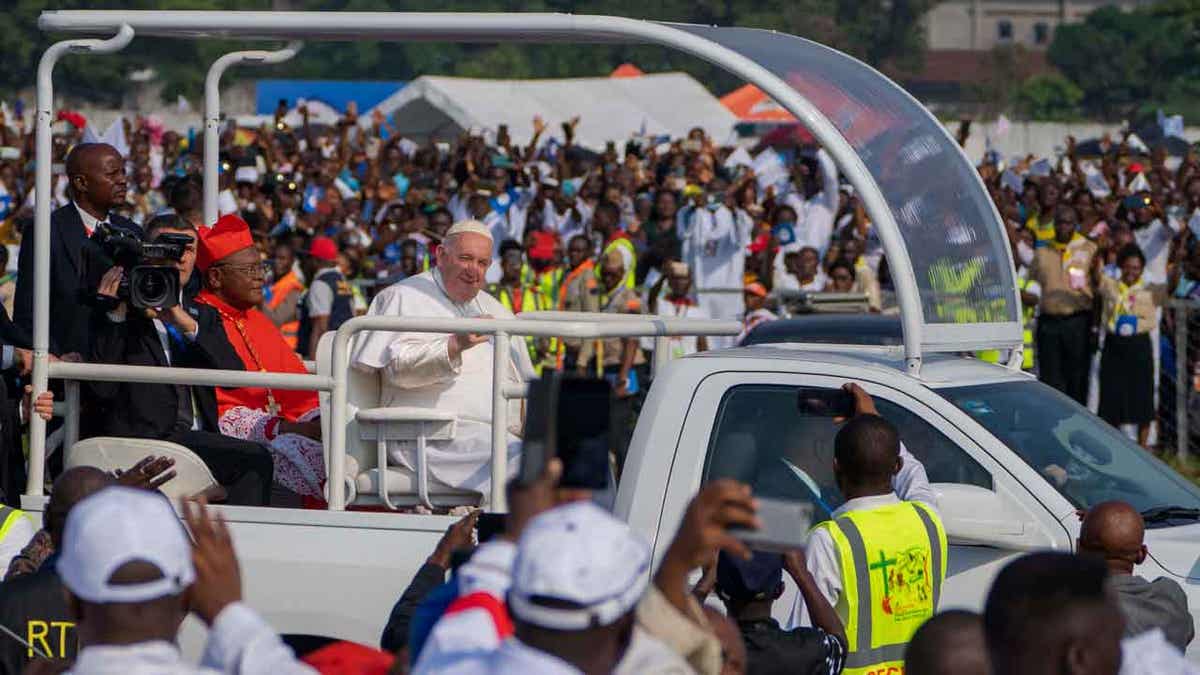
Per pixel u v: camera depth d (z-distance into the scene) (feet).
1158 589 66.49
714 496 43.98
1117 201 251.39
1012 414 79.20
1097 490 77.00
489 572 44.88
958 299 83.92
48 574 65.00
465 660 42.24
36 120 80.43
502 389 74.64
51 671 57.00
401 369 82.48
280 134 312.91
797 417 76.38
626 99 412.36
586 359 178.50
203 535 46.50
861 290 202.28
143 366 80.89
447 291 90.38
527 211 244.42
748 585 59.00
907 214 80.89
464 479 81.66
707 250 216.74
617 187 252.42
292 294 203.72
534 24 79.36
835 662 61.21
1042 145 513.86
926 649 49.90
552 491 44.83
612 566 39.37
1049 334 188.55
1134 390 183.83
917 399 76.13
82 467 66.13
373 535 72.74
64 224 88.99
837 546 65.62
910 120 88.38
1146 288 185.68
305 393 93.91
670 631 44.50
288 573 72.54
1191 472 173.68
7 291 146.20
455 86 394.32
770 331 153.89
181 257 82.79
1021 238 215.51
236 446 82.53
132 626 42.45
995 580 43.55
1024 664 42.14
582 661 39.55
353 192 279.28
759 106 442.09
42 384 79.36
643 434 76.95
